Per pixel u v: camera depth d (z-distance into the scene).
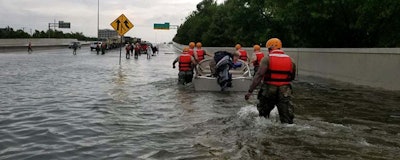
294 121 8.26
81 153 5.96
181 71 15.45
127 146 6.32
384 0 17.33
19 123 8.02
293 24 23.92
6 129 7.49
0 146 6.34
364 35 22.06
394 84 14.41
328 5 19.81
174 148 6.19
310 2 20.39
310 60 23.16
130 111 9.45
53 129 7.49
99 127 7.68
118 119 8.45
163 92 13.24
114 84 15.66
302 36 24.80
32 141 6.65
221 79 13.57
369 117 8.86
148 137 6.90
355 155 5.82
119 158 5.71
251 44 40.72
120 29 27.75
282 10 22.25
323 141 6.59
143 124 7.98
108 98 11.60
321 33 22.92
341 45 23.23
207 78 13.79
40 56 44.47
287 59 7.83
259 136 6.91
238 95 12.73
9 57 40.78
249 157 5.70
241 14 35.91
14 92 12.92
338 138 6.80
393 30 19.77
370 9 17.91
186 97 12.09
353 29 21.38
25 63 30.28
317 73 22.03
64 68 25.16
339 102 11.16
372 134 7.15
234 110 9.66
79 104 10.45
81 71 22.69
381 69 15.27
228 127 7.63
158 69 24.97
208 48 54.28
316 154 5.86
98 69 24.48
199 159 5.62
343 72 18.62
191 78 15.48
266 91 7.89
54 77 18.67
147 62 34.09
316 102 11.16
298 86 15.91
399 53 14.05
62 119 8.43
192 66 15.48
